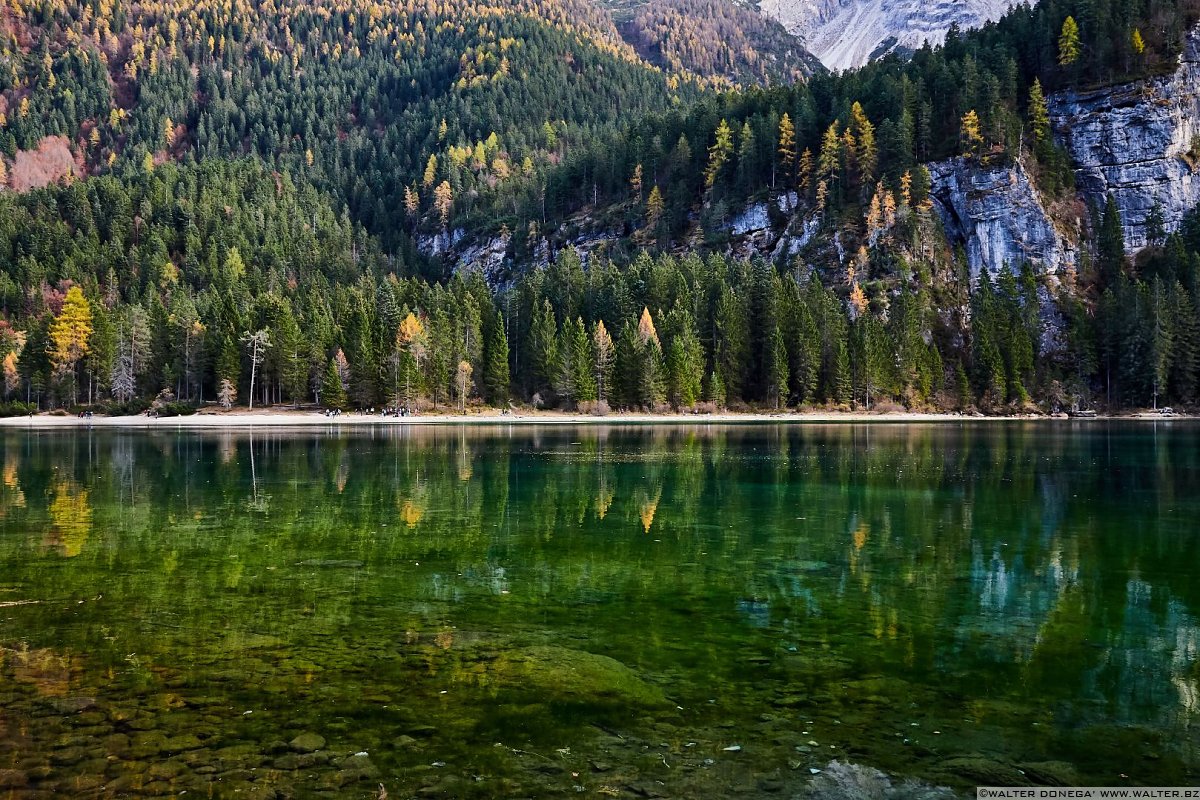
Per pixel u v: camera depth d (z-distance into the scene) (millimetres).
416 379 117188
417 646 13156
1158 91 155125
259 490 34656
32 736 9453
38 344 121188
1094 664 12703
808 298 131500
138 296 170875
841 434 81188
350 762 8875
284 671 11867
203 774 8547
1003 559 20719
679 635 14031
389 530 24859
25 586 17172
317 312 133500
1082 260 147375
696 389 121062
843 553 21531
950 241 151875
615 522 26734
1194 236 147625
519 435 80125
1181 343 121000
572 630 14281
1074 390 125188
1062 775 8938
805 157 171625
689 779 8625
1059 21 170500
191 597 16312
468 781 8477
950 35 197500
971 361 131875
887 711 10688
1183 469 43688
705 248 178125
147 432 84250
